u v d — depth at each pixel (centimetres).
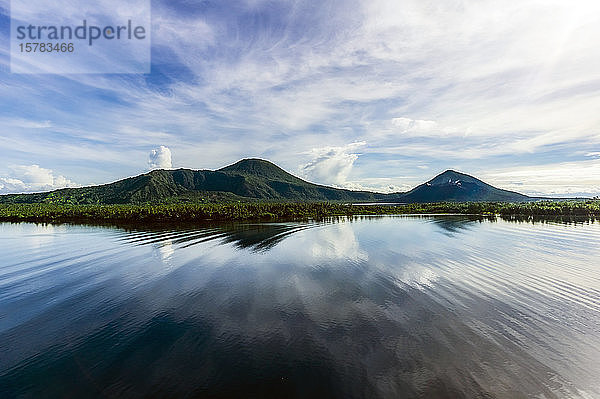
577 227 9012
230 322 2575
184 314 2767
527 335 2281
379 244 6200
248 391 1716
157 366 1973
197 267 4422
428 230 8531
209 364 1978
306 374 1850
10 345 2292
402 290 3275
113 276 4038
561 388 1709
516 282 3522
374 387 1725
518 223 10381
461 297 3056
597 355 2023
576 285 3409
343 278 3750
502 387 1714
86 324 2611
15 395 1750
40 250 5906
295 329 2423
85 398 1708
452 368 1883
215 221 11419
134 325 2570
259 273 4047
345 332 2353
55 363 2048
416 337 2262
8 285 3734
